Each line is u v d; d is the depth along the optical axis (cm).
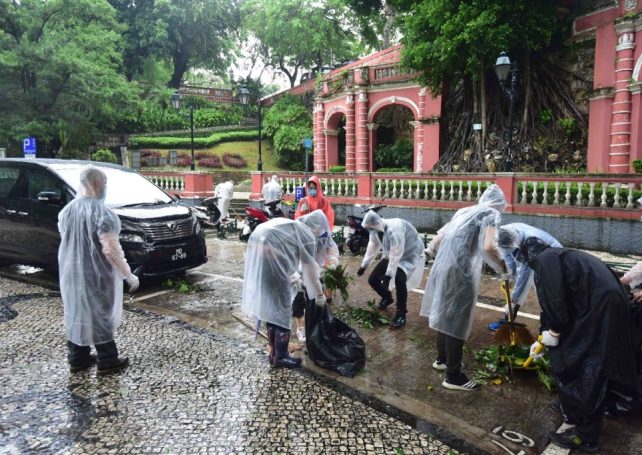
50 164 713
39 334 491
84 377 397
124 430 319
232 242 1118
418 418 345
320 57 3416
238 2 3822
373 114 1944
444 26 1255
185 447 301
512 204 1054
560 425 337
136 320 542
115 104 2569
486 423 339
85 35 2453
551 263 312
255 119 3934
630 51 1239
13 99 2244
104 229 379
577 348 302
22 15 2238
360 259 903
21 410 343
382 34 3025
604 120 1302
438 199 1192
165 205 735
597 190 954
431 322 388
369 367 430
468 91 1559
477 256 381
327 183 1429
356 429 326
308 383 393
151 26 3438
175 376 400
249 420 334
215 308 600
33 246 707
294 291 438
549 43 1396
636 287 389
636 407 343
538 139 1451
